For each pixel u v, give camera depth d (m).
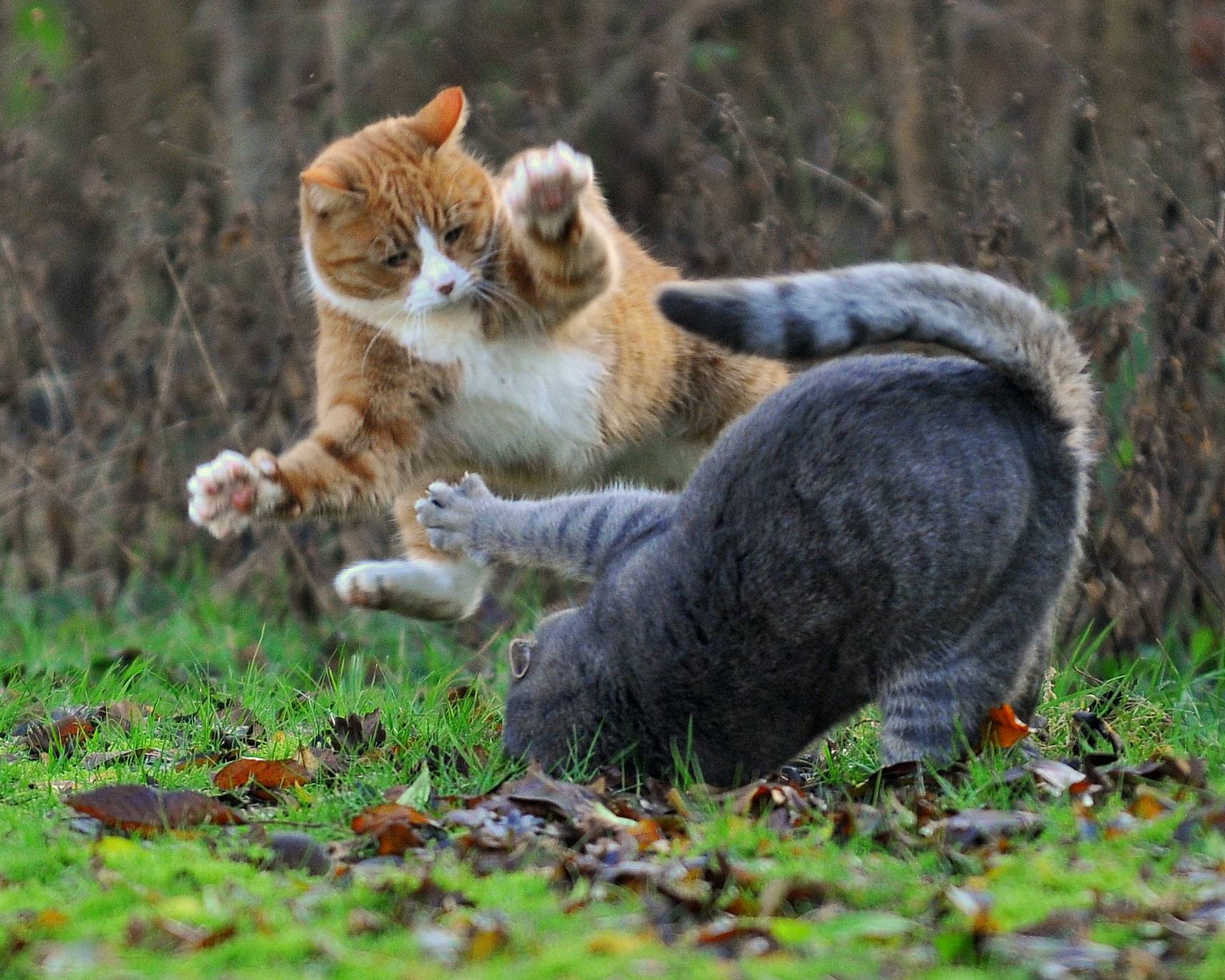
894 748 8.47
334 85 16.81
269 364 15.61
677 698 8.63
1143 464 12.45
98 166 17.39
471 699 11.16
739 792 8.29
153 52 20.33
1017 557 8.41
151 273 16.09
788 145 17.34
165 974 5.75
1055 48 16.25
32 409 17.70
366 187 10.84
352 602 11.45
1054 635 11.16
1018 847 7.36
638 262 12.02
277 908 6.51
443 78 19.59
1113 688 11.41
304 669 13.54
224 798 8.80
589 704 8.89
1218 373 13.15
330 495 10.66
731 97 15.45
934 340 8.31
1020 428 8.50
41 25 18.59
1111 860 7.02
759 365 12.05
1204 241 12.91
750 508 8.34
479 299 10.98
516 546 9.63
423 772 8.83
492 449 11.56
